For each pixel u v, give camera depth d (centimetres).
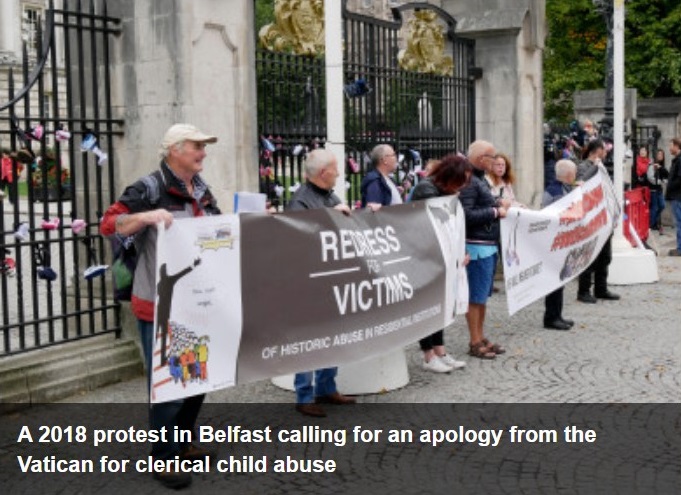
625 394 674
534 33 1313
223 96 783
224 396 678
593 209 952
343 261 603
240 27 796
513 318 977
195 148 500
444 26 1287
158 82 748
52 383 662
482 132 1316
